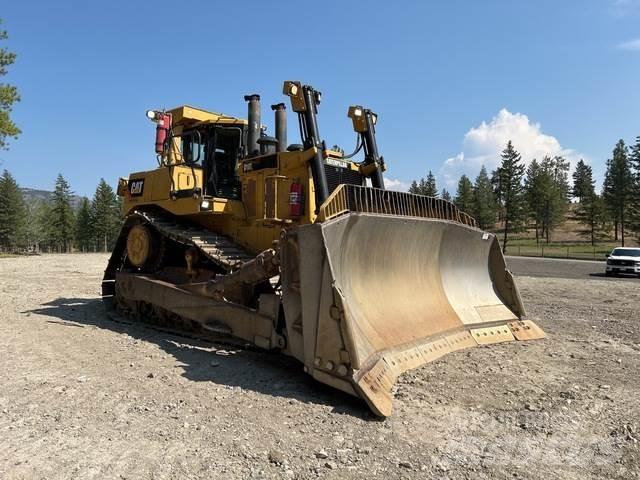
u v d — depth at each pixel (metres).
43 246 84.69
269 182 7.39
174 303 7.43
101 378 5.48
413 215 6.75
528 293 14.77
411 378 5.44
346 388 4.61
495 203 94.62
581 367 6.17
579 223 85.06
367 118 8.06
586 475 3.44
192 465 3.48
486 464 3.58
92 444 3.79
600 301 12.94
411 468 3.50
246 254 7.79
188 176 8.95
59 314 9.70
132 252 9.34
